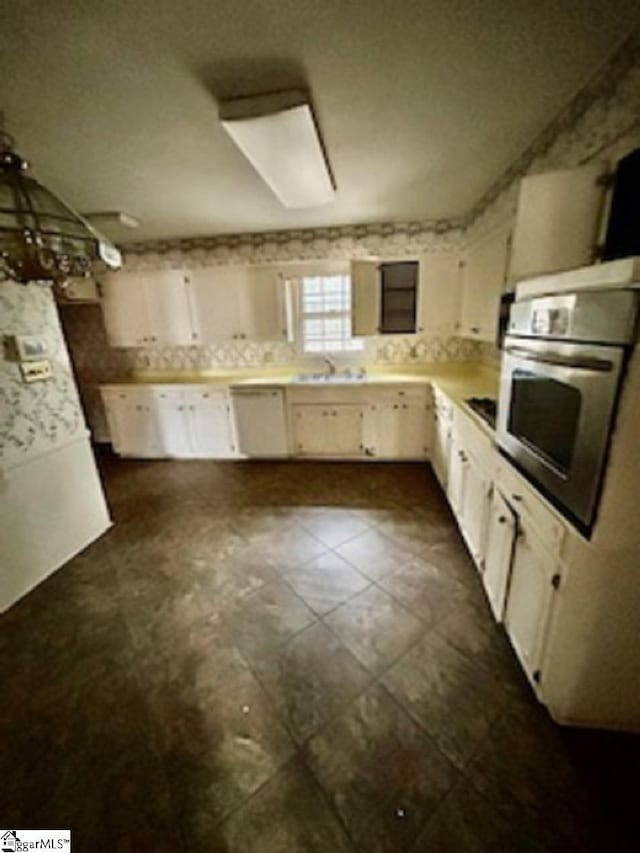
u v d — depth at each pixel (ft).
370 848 3.51
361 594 6.79
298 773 4.13
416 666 5.36
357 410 12.40
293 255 12.70
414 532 8.61
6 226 4.19
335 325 13.65
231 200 9.18
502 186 8.02
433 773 4.08
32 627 6.39
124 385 13.51
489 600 6.42
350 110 5.48
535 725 4.50
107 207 9.41
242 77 4.63
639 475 3.27
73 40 3.92
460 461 8.24
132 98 4.99
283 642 5.86
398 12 3.75
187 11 3.61
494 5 3.71
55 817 3.85
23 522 7.22
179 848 3.58
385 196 9.29
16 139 5.87
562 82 5.04
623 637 3.96
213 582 7.30
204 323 13.16
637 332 2.95
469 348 13.05
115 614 6.61
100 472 12.96
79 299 12.64
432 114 5.67
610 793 3.84
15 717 4.88
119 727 4.70
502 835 3.57
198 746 4.45
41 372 7.57
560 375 3.83
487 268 8.98
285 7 3.62
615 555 3.70
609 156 4.74
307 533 8.81
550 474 4.11
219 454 13.71
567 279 3.81
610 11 3.82
